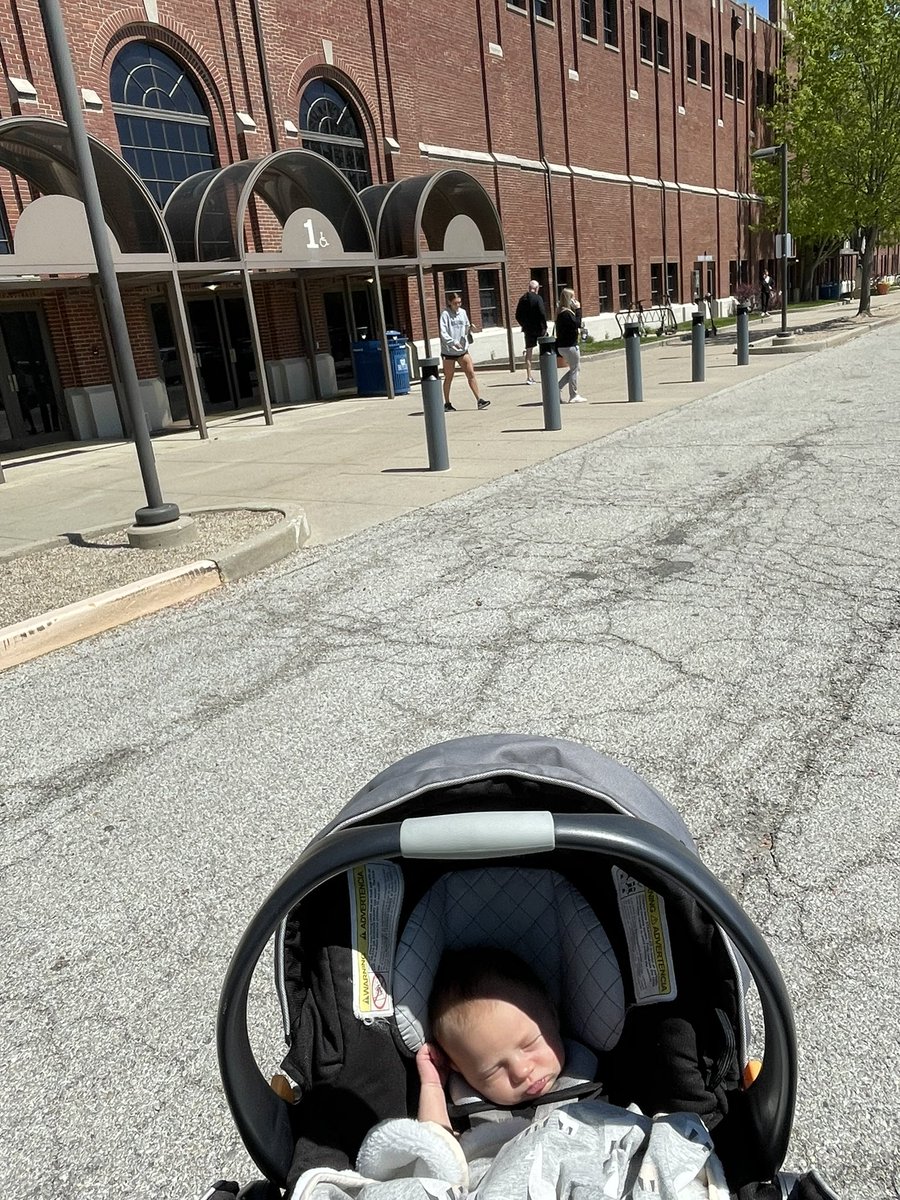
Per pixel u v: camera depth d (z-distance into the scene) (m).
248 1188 1.61
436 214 22.70
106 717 4.74
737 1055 1.60
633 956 1.65
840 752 3.69
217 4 18.42
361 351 20.61
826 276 58.50
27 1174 2.19
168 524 7.86
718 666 4.60
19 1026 2.66
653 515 7.65
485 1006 1.59
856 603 5.28
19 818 3.82
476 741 1.82
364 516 8.62
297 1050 1.68
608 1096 1.71
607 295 33.97
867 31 24.61
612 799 1.56
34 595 6.69
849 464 8.84
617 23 32.91
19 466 14.30
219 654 5.47
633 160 34.78
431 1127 1.56
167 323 18.16
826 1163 2.03
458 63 25.52
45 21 6.65
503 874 1.77
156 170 17.84
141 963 2.88
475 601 5.93
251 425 16.91
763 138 47.41
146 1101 2.37
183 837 3.54
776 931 2.73
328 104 21.70
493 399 17.48
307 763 4.03
